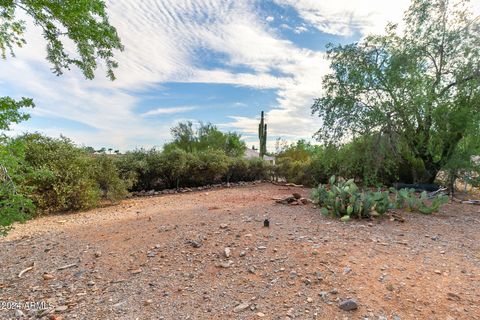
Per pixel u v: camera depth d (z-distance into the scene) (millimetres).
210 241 3662
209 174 11375
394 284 2516
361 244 3496
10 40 3221
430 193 8289
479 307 2174
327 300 2311
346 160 8812
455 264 3002
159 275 2875
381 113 7934
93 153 8055
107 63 4207
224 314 2195
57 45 3674
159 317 2178
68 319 2162
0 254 3482
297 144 16078
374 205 4938
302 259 3051
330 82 8875
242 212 5344
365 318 2064
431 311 2127
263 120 18750
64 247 3680
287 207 5875
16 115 2549
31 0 2783
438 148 8445
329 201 5242
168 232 4074
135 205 7035
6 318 2189
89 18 3197
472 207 6492
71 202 6281
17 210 2945
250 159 13281
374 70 8125
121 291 2590
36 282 2785
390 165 8727
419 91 7508
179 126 18531
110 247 3621
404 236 3928
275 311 2203
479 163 7969
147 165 9531
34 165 5922
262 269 2895
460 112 7359
